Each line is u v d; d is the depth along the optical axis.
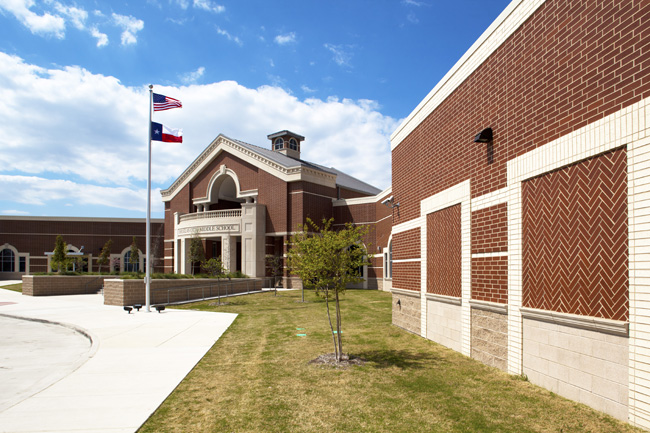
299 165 34.88
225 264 35.78
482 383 7.45
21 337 13.91
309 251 9.58
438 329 11.30
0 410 6.37
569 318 6.37
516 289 7.82
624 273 5.52
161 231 52.06
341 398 6.88
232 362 9.49
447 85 11.06
